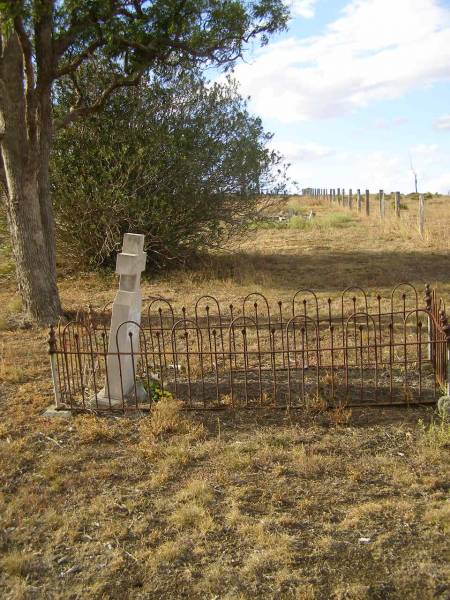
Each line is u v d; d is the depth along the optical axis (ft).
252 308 33.55
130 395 19.83
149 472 15.19
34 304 30.35
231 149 45.57
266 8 33.22
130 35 31.96
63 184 42.39
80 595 10.87
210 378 21.99
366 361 23.15
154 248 45.42
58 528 12.94
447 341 17.48
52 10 28.14
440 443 15.67
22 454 16.21
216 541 12.20
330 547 11.84
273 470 14.85
